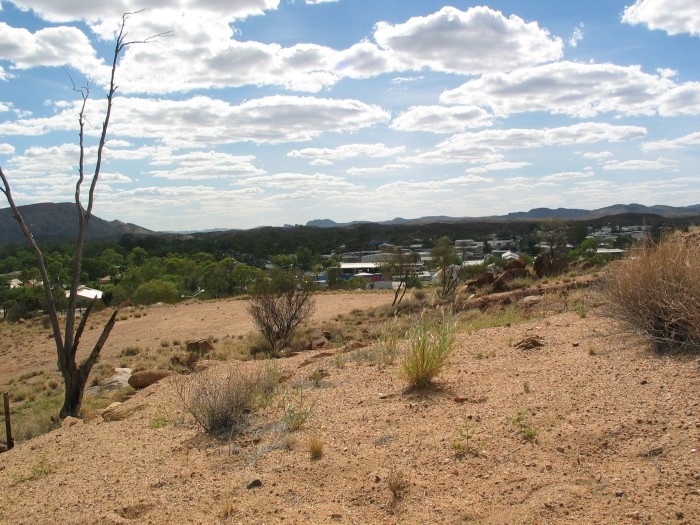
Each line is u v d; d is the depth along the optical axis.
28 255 124.94
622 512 3.15
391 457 4.60
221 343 21.91
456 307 19.20
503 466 4.05
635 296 6.79
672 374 5.27
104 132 13.70
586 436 4.25
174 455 5.72
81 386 12.55
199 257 107.50
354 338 19.09
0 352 27.92
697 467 3.45
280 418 6.41
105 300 52.91
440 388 6.46
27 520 4.61
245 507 4.10
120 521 4.17
